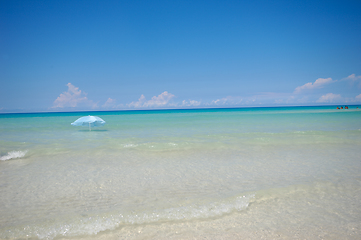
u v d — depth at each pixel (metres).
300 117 40.34
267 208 4.88
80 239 3.75
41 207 5.07
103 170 8.08
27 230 3.99
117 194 5.84
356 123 26.73
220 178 7.11
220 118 41.62
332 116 42.25
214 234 3.85
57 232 3.94
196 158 9.85
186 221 4.33
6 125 28.31
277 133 16.92
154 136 16.67
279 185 6.38
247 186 6.35
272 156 10.12
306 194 5.65
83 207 5.05
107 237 3.80
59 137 16.42
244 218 4.44
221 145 12.44
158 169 8.20
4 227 4.09
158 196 5.68
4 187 6.38
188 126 25.09
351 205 4.99
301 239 3.66
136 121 34.91
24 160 9.55
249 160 9.44
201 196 5.64
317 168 8.10
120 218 4.43
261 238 3.70
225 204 5.06
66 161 9.37
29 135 17.73
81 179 7.09
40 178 7.19
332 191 5.83
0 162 9.20
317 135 15.82
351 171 7.67
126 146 12.27
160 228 4.08
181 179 7.06
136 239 3.72
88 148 11.91
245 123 28.44
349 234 3.80
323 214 4.57
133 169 8.20
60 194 5.86
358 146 12.28
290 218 4.41
